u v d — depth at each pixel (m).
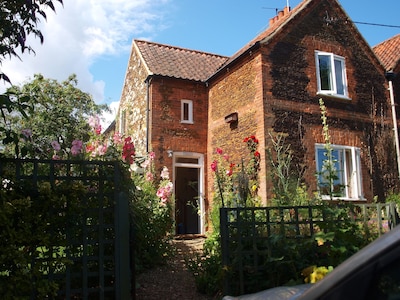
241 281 4.96
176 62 14.37
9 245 3.88
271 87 10.91
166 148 12.82
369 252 1.43
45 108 14.20
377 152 12.34
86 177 4.45
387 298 1.37
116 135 6.17
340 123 11.84
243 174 9.28
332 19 12.44
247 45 13.38
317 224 5.20
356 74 12.57
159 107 12.98
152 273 6.88
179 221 14.35
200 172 13.33
